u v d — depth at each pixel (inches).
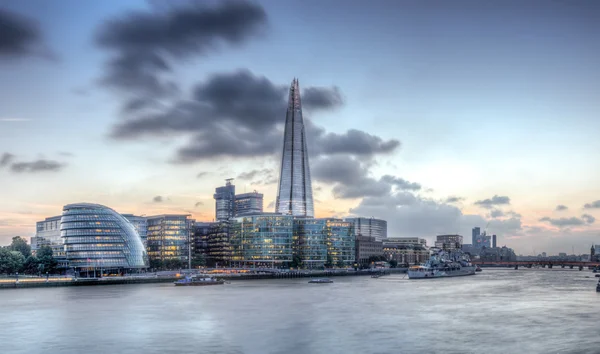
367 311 7194.9
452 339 5231.3
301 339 5280.5
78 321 6363.2
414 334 5482.3
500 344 5002.5
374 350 4810.5
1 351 4879.4
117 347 4992.6
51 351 4864.7
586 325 5979.3
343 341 5177.2
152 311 7229.3
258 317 6653.5
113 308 7544.3
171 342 5187.0
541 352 4699.8
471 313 6973.4
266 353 4753.9
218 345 5049.2
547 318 6505.9
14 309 7460.6
